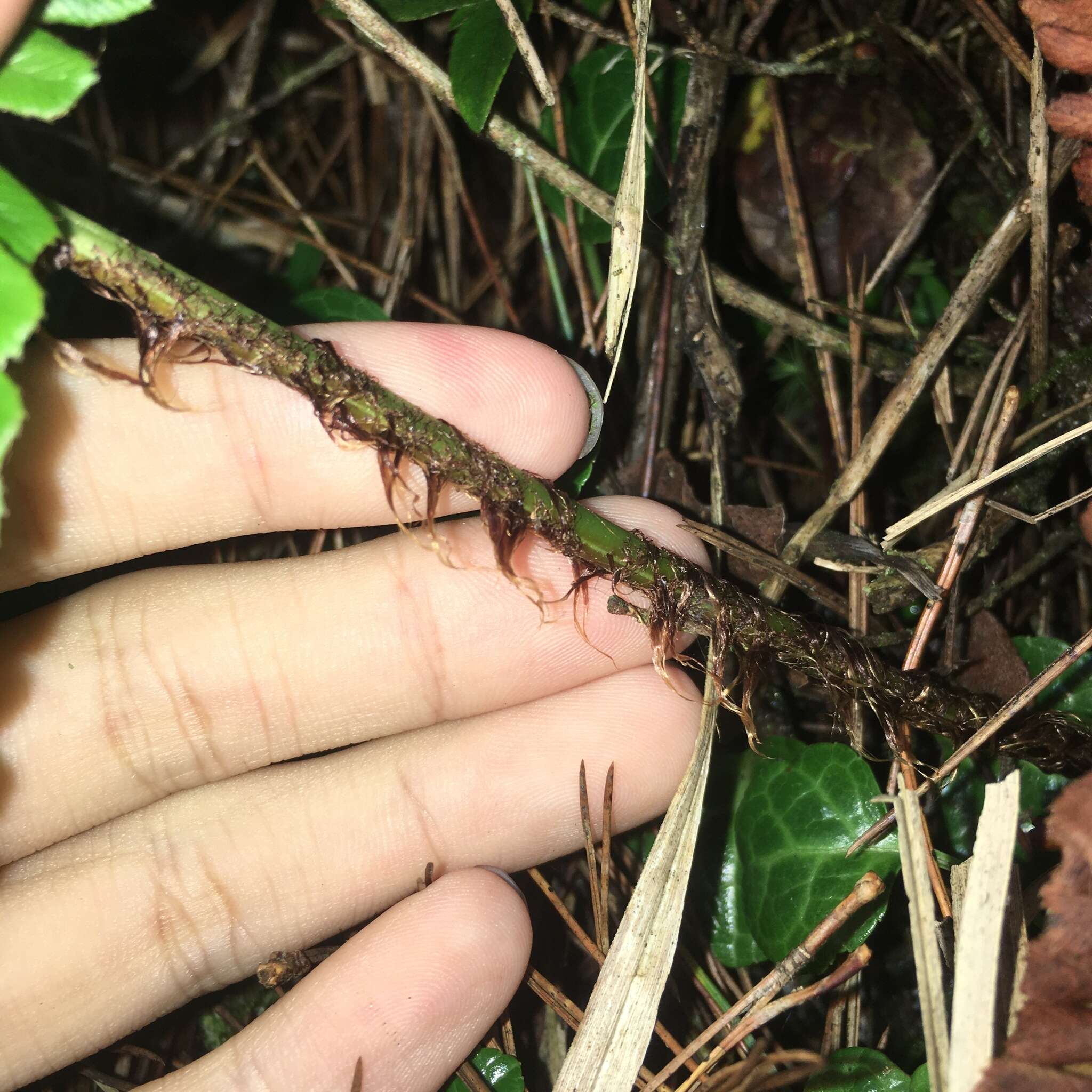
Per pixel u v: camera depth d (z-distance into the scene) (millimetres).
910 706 113
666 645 108
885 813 113
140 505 111
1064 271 125
